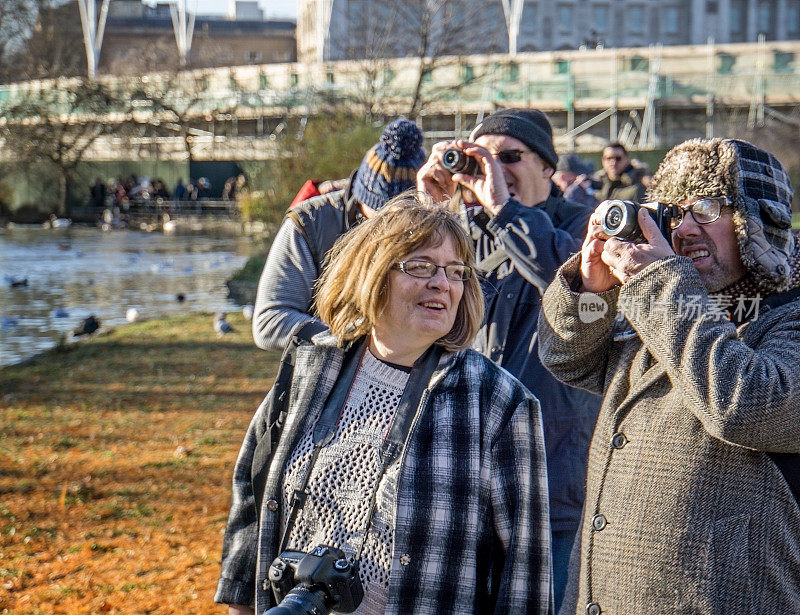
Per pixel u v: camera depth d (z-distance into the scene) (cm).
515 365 340
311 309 367
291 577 229
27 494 687
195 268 2594
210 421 902
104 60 8819
